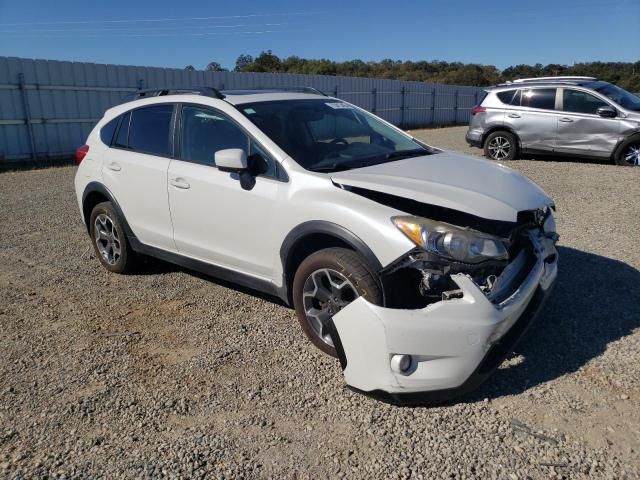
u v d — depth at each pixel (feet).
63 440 9.43
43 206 28.32
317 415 9.93
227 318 14.06
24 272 18.07
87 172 17.43
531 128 37.78
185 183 14.14
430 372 9.51
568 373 10.93
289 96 15.03
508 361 11.49
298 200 11.68
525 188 11.92
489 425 9.45
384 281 10.35
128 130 16.49
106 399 10.61
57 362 12.09
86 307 15.07
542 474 8.26
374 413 9.92
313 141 13.37
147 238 15.89
